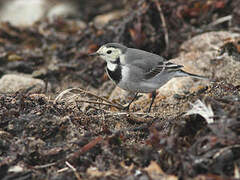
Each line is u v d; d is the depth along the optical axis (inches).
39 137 365.4
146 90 452.4
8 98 418.9
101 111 430.9
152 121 412.5
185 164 303.7
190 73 502.0
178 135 342.6
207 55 569.0
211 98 365.7
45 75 629.0
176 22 658.2
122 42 647.8
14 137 366.6
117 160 336.8
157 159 325.1
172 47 636.7
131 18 661.3
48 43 724.7
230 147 308.7
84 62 649.6
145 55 455.5
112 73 452.1
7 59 669.9
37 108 401.1
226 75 525.7
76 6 909.8
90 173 324.8
